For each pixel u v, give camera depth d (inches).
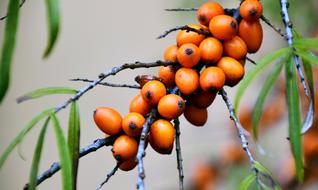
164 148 15.7
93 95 44.2
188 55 15.9
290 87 15.0
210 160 24.1
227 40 16.3
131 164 16.0
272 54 15.3
